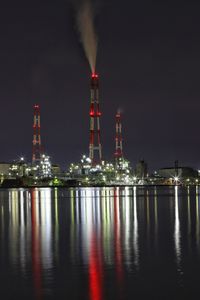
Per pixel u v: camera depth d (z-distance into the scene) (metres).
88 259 29.52
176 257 29.91
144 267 26.89
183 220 57.22
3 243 37.06
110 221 56.69
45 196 158.12
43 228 49.00
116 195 163.25
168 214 67.69
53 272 25.88
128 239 38.62
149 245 35.06
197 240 37.75
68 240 38.41
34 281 23.92
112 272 25.70
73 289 22.42
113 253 31.61
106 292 21.89
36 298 21.09
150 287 22.61
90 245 35.38
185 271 25.75
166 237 39.81
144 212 72.38
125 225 51.22
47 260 29.34
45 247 34.66
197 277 24.38
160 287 22.58
